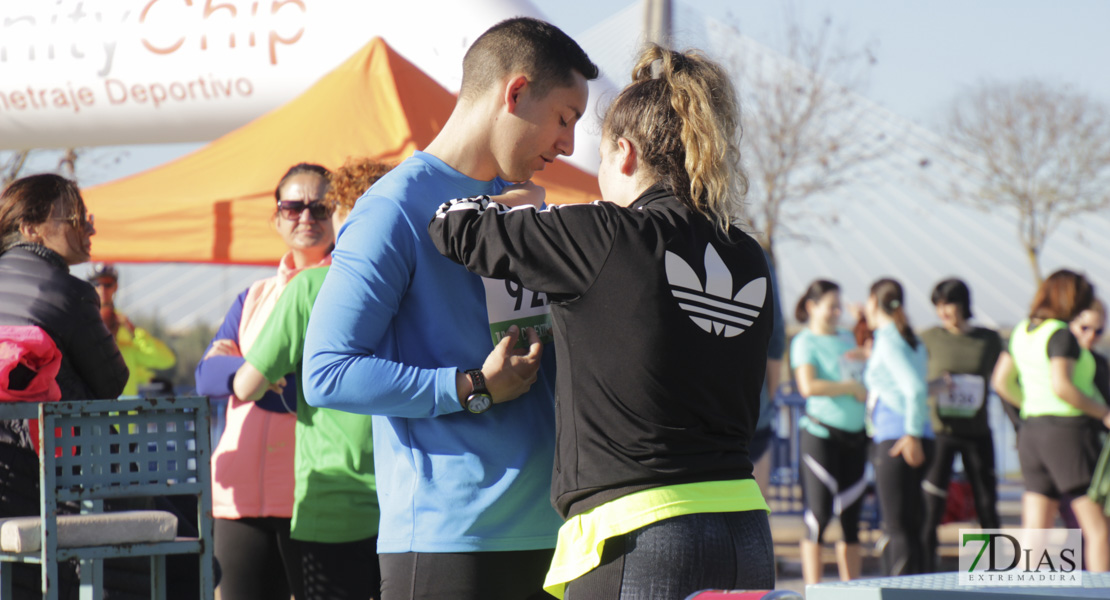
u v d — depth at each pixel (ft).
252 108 43.27
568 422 10.36
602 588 9.89
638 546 9.73
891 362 32.24
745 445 10.74
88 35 44.21
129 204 29.89
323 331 11.33
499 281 12.05
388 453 12.30
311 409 17.13
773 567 10.56
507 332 12.00
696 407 10.06
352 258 11.50
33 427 16.57
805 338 33.94
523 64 11.84
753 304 10.73
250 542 18.42
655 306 9.95
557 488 10.46
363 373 11.03
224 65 42.80
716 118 10.81
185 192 30.37
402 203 11.76
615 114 11.32
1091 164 121.60
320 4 42.29
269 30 42.37
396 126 30.45
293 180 20.04
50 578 14.67
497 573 11.82
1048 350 31.76
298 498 17.15
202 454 16.31
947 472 34.45
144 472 15.81
